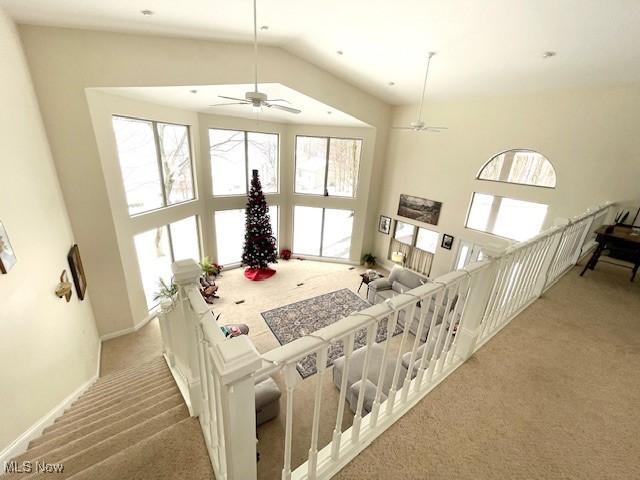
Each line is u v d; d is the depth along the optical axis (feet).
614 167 14.73
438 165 22.67
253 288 23.17
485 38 12.09
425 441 4.82
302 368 13.83
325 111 21.06
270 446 10.02
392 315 4.02
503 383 6.12
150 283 18.93
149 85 13.34
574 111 15.62
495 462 4.56
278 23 12.36
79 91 12.42
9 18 9.95
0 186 8.10
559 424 5.26
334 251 29.45
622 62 11.93
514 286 7.85
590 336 7.80
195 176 21.70
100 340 15.89
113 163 14.55
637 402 5.79
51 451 5.59
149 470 4.42
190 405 5.49
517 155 18.52
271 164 26.23
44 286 9.72
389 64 16.26
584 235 12.48
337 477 4.24
